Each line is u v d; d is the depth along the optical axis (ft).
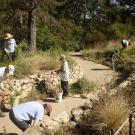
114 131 29.22
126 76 60.29
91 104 36.50
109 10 154.20
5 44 54.85
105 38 110.42
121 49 79.25
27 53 63.10
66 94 46.78
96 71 66.28
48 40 93.09
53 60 56.39
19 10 79.25
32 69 52.44
